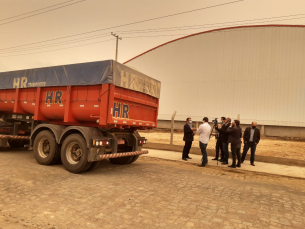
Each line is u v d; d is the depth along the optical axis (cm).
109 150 722
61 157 704
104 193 498
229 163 984
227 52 2523
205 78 2641
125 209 414
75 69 722
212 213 416
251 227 366
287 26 2244
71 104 734
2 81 927
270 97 2286
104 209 410
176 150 1240
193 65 2728
